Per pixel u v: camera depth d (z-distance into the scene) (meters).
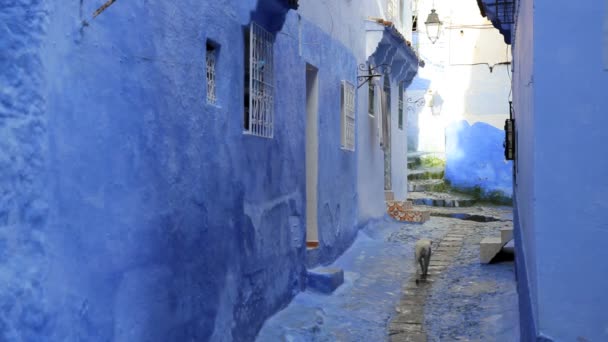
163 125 5.45
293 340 7.68
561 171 4.31
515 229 10.42
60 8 4.08
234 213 7.09
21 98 3.84
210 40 6.49
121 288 4.79
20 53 3.85
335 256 11.97
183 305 5.80
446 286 10.69
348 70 13.15
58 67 4.06
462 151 25.06
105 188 4.59
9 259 3.77
